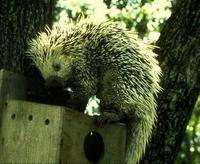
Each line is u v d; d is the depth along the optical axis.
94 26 5.56
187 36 5.96
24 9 5.39
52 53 5.30
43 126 4.47
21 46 5.33
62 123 4.39
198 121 12.48
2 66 5.25
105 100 5.43
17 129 4.63
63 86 5.39
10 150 4.64
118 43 5.42
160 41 6.06
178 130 5.85
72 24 5.55
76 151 4.55
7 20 5.35
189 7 6.06
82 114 4.59
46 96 5.32
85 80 5.46
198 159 13.69
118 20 8.73
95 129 4.76
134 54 5.39
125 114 5.32
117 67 5.38
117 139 4.97
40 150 4.46
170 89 5.84
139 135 5.39
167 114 5.81
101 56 5.45
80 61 5.43
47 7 5.54
